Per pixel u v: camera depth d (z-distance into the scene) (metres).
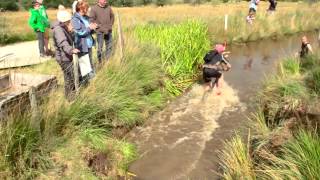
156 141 7.84
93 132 6.93
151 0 52.66
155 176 6.65
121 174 6.62
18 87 7.38
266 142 6.38
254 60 14.64
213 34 16.91
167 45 11.36
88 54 7.77
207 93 10.65
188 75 11.62
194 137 8.02
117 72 8.34
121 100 8.02
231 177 5.82
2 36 15.71
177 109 9.51
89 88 7.37
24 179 5.35
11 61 11.03
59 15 7.11
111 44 9.56
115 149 7.07
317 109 6.86
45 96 6.49
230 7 38.72
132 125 8.27
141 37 11.66
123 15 31.28
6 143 5.36
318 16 23.02
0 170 5.20
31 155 5.66
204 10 33.25
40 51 11.75
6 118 5.61
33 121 5.82
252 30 18.61
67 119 6.60
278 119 7.37
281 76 9.23
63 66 7.34
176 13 31.42
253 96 10.38
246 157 6.11
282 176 5.05
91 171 6.12
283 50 16.50
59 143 6.18
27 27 20.86
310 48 10.81
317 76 7.84
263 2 41.91
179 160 7.15
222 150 7.36
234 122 8.72
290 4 36.84
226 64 10.70
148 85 9.45
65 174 5.80
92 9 9.35
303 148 5.31
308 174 4.85
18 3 54.09
